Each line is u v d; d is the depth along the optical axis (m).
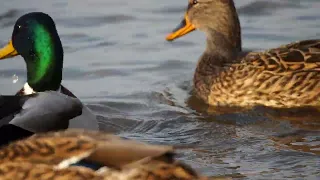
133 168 8.41
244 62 15.73
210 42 16.77
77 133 9.00
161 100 15.77
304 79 15.07
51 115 12.34
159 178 8.36
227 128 13.93
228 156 12.44
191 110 15.21
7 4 21.06
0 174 9.08
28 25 13.88
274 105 15.26
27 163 9.02
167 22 20.33
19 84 16.67
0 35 19.06
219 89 15.70
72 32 19.72
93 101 15.65
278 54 15.52
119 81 16.91
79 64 17.78
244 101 15.45
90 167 8.62
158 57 18.20
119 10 21.14
